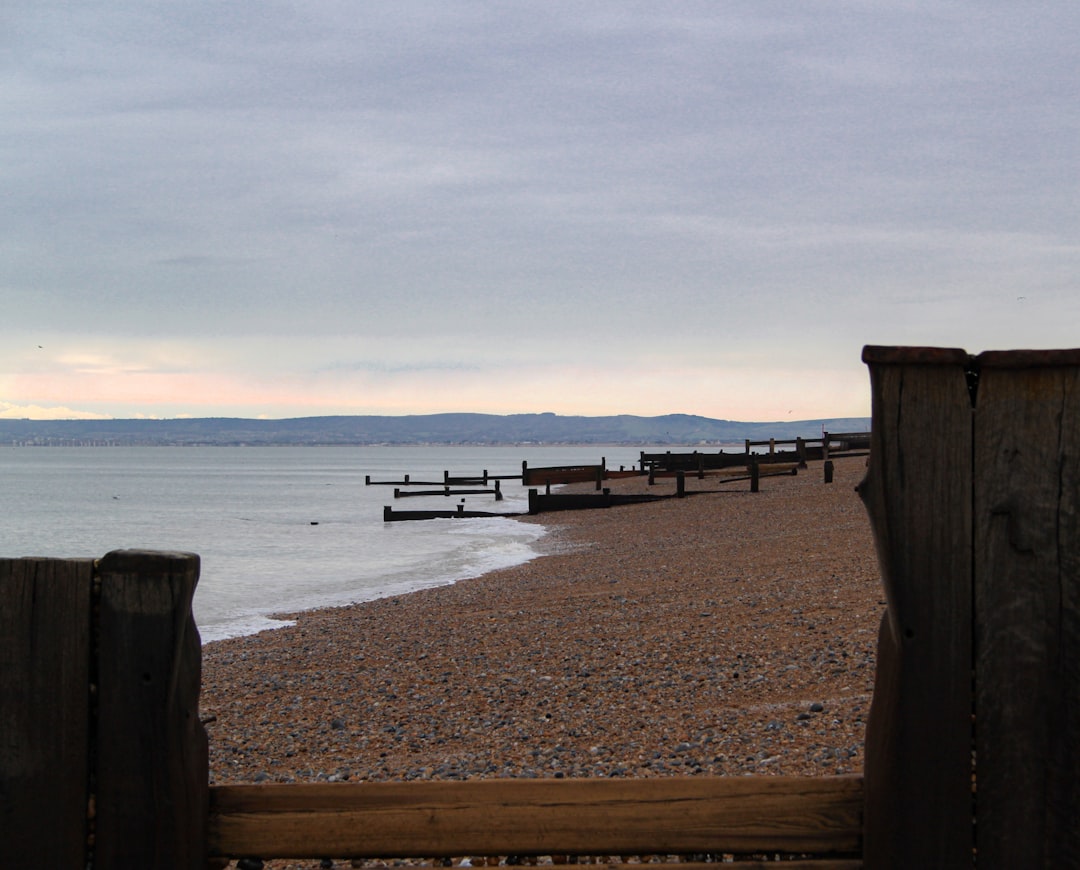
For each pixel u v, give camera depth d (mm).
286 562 29000
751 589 15305
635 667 10445
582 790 3275
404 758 7926
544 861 4773
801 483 42094
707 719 8055
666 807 3271
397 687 10734
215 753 8477
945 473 3121
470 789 3273
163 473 147000
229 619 18188
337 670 12055
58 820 3133
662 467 61219
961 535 3123
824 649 10195
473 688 10305
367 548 33250
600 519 38406
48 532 44188
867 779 3232
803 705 8133
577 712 8836
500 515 45562
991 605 3109
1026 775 3098
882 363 3127
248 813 3254
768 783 3285
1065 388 3082
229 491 86500
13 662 3135
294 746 8609
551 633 13258
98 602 3131
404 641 13797
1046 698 3088
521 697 9680
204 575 25766
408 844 3252
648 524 33656
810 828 3279
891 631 3180
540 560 26141
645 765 6914
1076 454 3076
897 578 3137
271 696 10773
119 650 3092
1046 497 3090
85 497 76000
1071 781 3076
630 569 20984
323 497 74250
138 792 3100
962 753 3133
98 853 3113
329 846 3248
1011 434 3098
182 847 3125
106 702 3096
